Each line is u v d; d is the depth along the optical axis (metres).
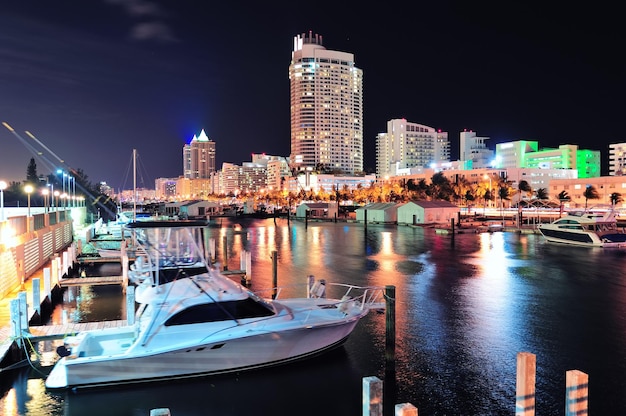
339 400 12.40
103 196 133.00
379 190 135.25
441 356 15.10
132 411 11.89
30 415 11.56
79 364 12.33
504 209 106.12
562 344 16.22
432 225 71.25
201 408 12.00
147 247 17.16
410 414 7.15
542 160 181.50
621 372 13.77
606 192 113.75
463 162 180.75
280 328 13.67
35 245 28.05
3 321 16.83
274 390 12.86
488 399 12.18
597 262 35.00
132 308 17.08
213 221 97.19
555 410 11.45
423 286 26.27
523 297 23.34
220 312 13.55
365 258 38.12
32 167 114.38
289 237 57.84
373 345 16.08
